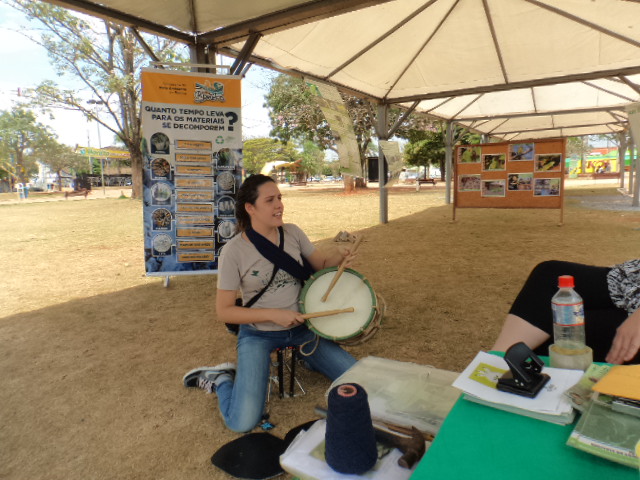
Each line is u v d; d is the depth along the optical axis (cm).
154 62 468
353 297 255
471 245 772
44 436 248
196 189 485
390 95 988
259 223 249
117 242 927
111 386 304
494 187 1028
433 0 596
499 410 114
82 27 1945
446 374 177
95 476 212
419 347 353
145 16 470
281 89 2484
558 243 761
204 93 477
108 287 570
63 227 1214
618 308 181
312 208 1554
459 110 1309
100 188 5316
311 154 6512
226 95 482
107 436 246
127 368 333
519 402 113
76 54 1983
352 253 260
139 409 273
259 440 230
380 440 132
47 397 292
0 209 2075
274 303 257
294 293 260
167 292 539
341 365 258
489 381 125
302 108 2423
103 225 1230
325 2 439
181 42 527
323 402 271
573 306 141
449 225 1038
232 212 493
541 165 973
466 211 1358
